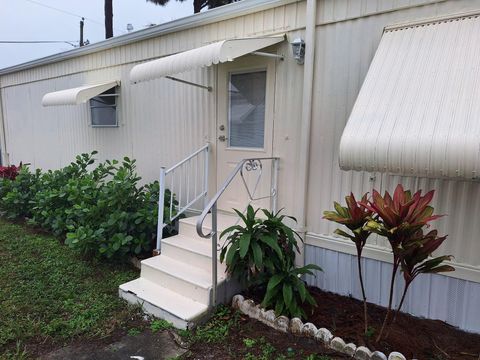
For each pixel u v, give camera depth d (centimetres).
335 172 335
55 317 300
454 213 278
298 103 354
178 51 466
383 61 266
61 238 498
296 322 273
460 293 282
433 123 215
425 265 229
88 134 646
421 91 235
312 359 243
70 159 702
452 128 206
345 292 339
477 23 248
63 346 266
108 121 600
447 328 284
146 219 418
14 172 713
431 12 276
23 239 495
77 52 628
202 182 459
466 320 281
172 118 489
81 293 345
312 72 333
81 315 303
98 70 603
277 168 375
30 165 842
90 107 632
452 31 254
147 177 541
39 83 766
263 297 325
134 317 308
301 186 351
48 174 590
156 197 472
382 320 293
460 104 215
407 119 226
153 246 436
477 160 194
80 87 596
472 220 271
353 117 248
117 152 589
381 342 258
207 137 449
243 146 413
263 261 295
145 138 535
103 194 448
